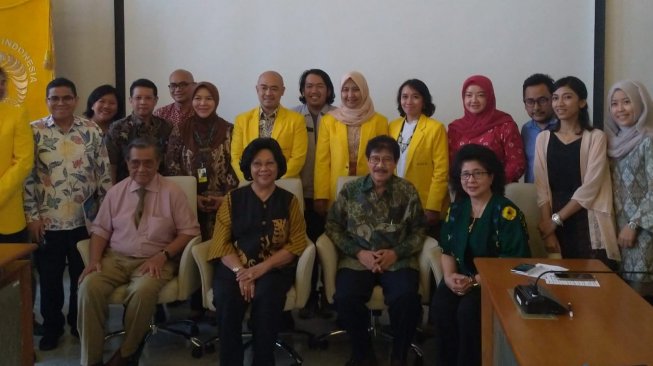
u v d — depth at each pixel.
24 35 4.21
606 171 2.76
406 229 2.87
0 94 2.80
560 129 2.89
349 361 2.79
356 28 4.10
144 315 2.68
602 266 2.17
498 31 3.95
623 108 2.66
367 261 2.76
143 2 4.30
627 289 1.92
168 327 3.13
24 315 2.24
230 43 4.25
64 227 3.03
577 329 1.58
